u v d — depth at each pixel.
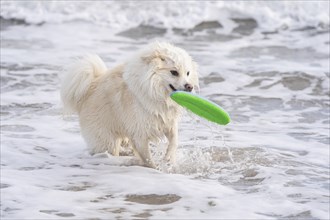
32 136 14.69
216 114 11.83
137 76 12.10
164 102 12.22
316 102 18.02
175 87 12.07
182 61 12.09
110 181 11.46
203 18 26.23
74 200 10.41
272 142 14.39
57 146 13.98
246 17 26.34
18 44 23.48
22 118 16.20
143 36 25.06
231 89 19.08
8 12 26.41
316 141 14.55
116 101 12.68
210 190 10.95
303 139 14.70
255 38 24.72
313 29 25.27
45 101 17.66
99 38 24.61
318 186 11.34
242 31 25.48
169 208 10.08
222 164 12.70
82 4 27.33
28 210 9.88
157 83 12.00
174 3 27.34
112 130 13.03
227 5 26.95
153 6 27.16
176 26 25.86
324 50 23.08
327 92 18.78
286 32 25.17
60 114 16.61
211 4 27.11
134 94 12.23
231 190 11.02
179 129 15.40
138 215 9.75
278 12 26.48
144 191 10.88
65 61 21.41
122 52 22.83
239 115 16.83
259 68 20.70
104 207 10.09
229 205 10.19
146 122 12.32
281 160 12.97
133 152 13.72
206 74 20.20
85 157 13.21
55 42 23.86
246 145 14.04
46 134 14.90
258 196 10.67
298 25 25.64
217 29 25.69
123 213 9.83
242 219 9.56
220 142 14.27
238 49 23.36
